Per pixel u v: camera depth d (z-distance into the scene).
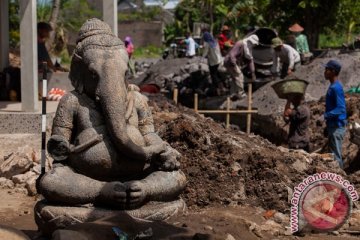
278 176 8.30
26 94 12.16
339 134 11.55
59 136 5.99
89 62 6.01
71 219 5.68
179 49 33.19
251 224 6.71
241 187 8.20
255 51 18.97
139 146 5.96
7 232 5.10
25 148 9.91
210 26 32.16
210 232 5.81
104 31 6.20
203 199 7.97
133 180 6.09
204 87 20.88
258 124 16.53
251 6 28.38
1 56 15.66
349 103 14.89
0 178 9.66
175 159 6.20
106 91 5.88
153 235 5.40
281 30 26.19
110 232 5.28
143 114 6.35
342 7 25.44
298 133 12.45
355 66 17.58
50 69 15.96
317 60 18.48
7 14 15.80
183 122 9.15
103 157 5.90
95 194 5.79
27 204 8.57
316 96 16.36
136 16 62.19
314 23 25.19
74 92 6.23
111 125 5.84
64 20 37.47
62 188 5.77
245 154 8.71
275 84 12.52
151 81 23.42
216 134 9.35
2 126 11.52
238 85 18.11
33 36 12.16
